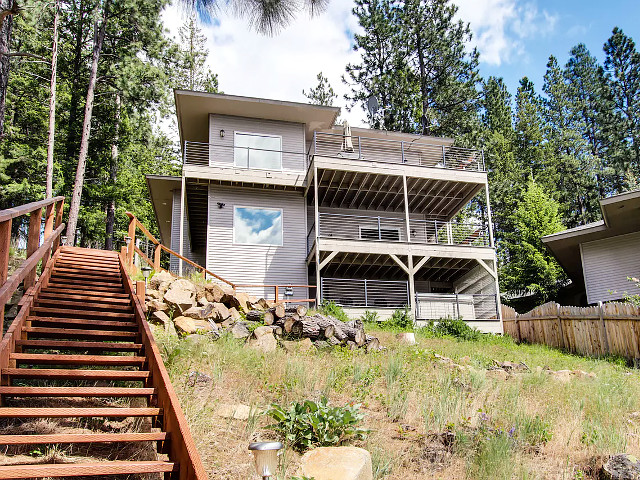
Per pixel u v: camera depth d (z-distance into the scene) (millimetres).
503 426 6691
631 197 17828
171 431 4242
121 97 25641
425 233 23609
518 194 35875
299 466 4961
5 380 5027
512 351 15562
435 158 24422
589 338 16844
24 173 25172
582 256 22547
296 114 21109
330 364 9281
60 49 28109
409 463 5523
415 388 8172
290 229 20688
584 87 45875
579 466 5801
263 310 12195
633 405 8719
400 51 34656
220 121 20688
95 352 7391
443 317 19016
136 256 14766
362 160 20109
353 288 21953
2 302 4695
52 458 4332
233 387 7090
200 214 22812
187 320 10250
